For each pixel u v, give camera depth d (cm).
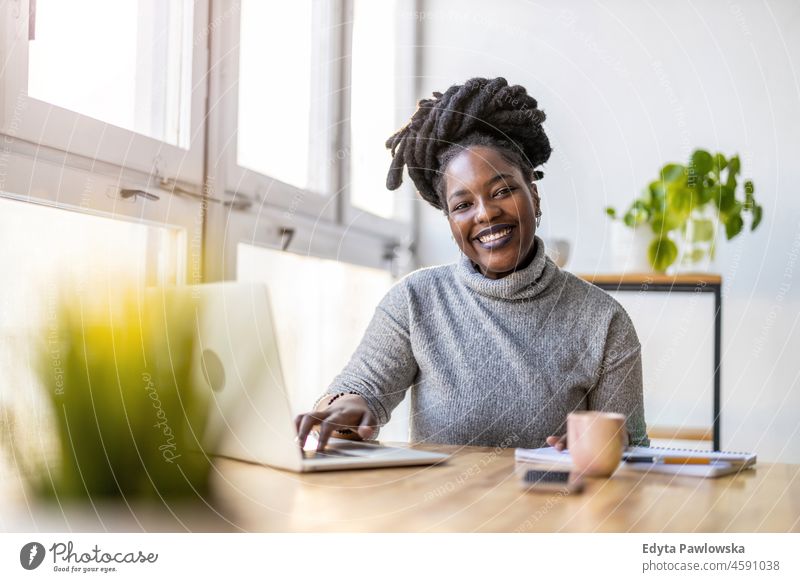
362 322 251
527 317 135
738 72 248
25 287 122
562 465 93
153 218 152
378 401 134
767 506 73
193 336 66
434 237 274
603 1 259
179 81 164
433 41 271
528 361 132
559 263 240
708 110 250
